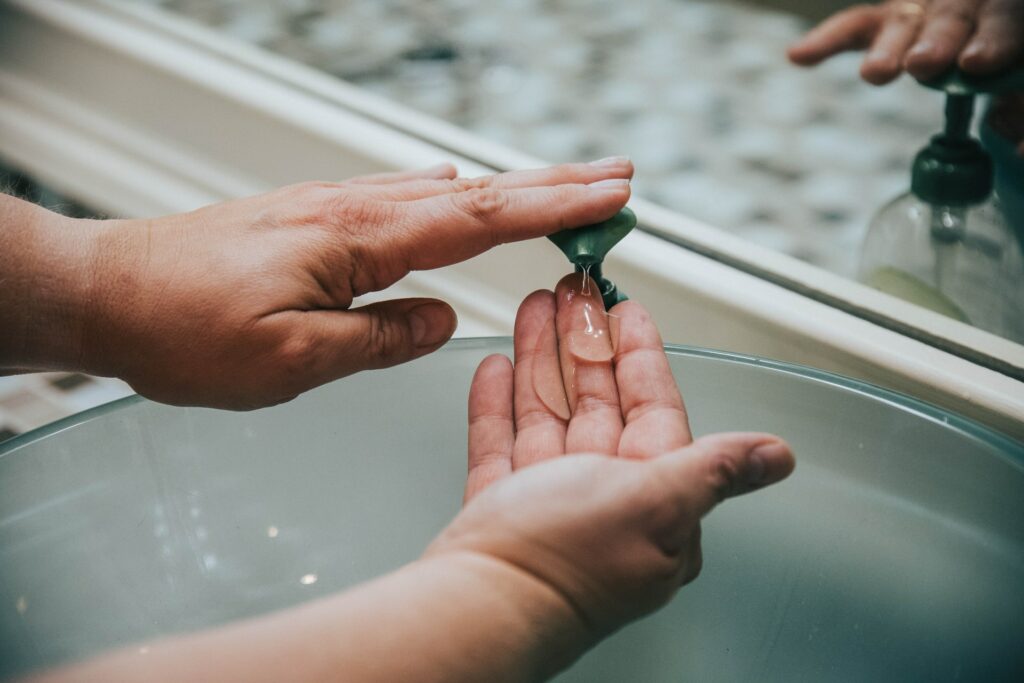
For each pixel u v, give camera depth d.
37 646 0.43
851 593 0.45
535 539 0.38
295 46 0.82
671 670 0.46
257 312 0.46
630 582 0.39
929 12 0.69
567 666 0.39
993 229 0.62
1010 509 0.42
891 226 0.64
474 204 0.47
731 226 0.66
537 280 0.66
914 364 0.54
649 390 0.45
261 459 0.48
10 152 0.90
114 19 0.83
